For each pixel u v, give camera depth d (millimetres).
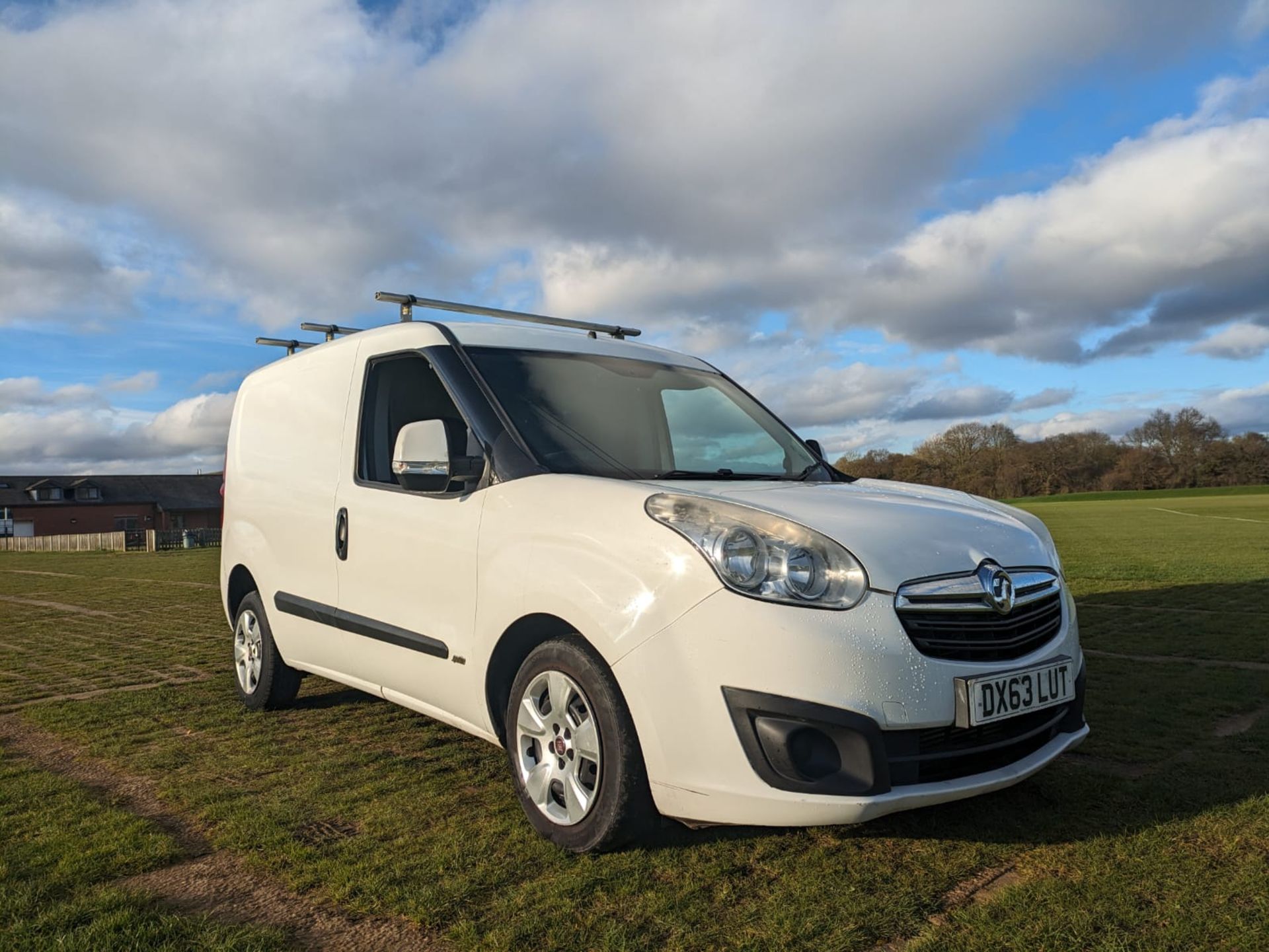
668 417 4105
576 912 2559
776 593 2627
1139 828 3070
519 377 3816
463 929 2459
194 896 2703
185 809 3479
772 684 2566
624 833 2844
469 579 3398
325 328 5102
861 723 2541
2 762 4176
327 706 5273
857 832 3100
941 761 2727
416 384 4094
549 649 3076
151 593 14164
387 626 3863
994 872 2773
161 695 5621
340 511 4238
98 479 82250
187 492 85438
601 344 4410
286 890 2740
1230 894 2566
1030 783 3561
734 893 2662
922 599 2693
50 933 2447
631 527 2898
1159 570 13023
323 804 3490
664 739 2697
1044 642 3037
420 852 2994
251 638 5246
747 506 2854
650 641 2730
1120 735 4277
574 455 3537
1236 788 3443
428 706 3768
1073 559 15320
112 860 2939
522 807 3264
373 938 2436
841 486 3629
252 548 5062
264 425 5219
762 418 4527
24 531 76000
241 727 4766
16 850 3039
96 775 3947
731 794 2602
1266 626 7684
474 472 3471
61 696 5691
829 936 2395
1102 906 2510
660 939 2391
